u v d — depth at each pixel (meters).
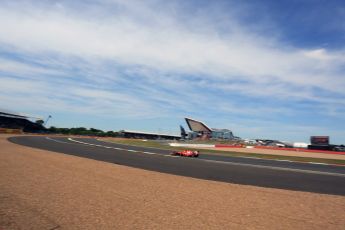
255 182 11.17
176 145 48.94
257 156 27.92
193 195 7.98
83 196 7.25
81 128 104.25
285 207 7.05
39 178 9.43
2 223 5.06
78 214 5.75
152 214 5.95
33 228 4.89
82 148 26.61
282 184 10.91
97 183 9.07
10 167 11.56
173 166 15.70
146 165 15.60
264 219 5.95
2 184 8.23
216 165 17.19
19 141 30.95
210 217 5.91
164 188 8.82
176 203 6.97
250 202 7.43
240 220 5.80
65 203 6.52
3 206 6.07
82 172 11.24
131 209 6.26
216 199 7.61
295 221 5.92
